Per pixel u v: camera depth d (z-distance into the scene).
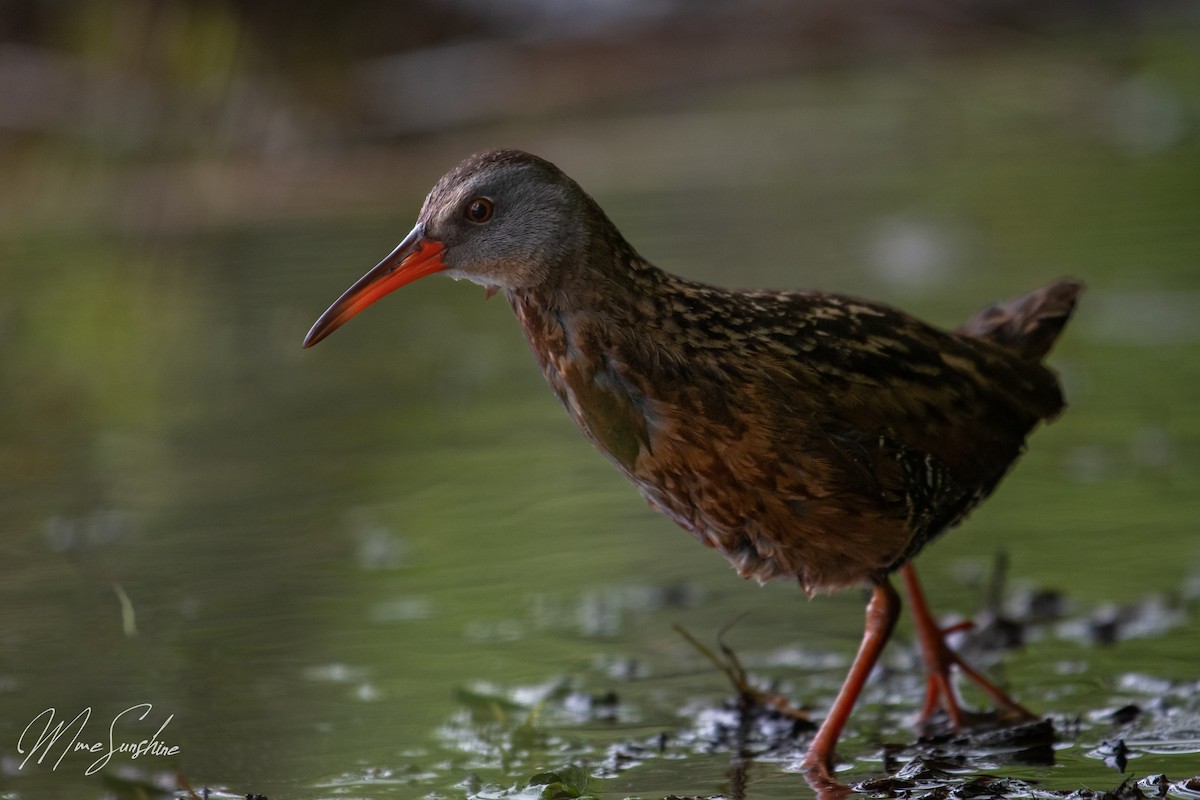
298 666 9.91
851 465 8.41
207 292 18.72
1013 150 24.73
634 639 10.36
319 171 24.59
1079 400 14.45
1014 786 7.68
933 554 11.48
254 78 26.08
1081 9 34.12
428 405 15.70
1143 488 12.33
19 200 23.25
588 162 25.00
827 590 8.99
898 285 17.42
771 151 25.39
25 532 12.46
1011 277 17.56
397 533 12.26
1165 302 16.72
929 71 30.41
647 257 19.09
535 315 8.59
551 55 31.64
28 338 17.56
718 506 8.59
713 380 8.29
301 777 8.36
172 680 9.70
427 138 26.69
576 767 8.12
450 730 8.97
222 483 13.50
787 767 8.34
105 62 24.56
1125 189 21.66
